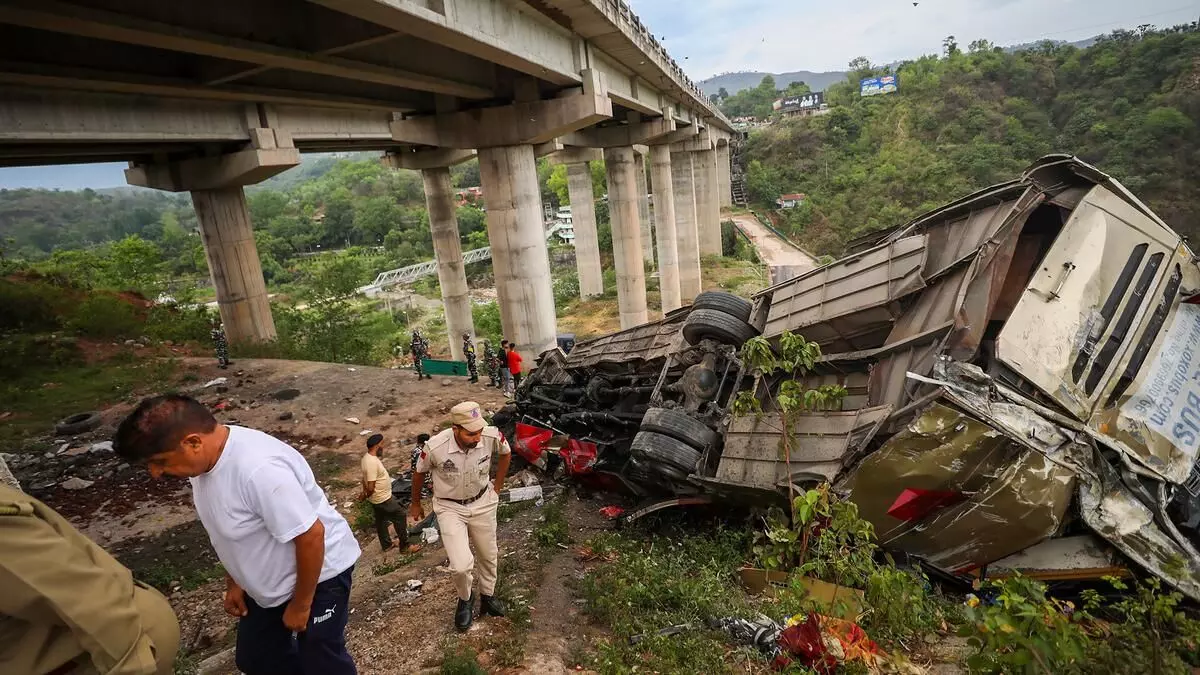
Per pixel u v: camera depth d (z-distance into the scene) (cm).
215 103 1931
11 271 2636
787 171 8481
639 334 1079
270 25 1085
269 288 7388
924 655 478
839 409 655
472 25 1130
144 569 883
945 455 560
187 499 1130
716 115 5459
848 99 10062
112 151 1978
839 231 6838
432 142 1891
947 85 8156
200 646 647
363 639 537
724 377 817
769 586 599
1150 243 694
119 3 855
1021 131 6919
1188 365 661
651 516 786
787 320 774
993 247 636
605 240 6356
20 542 185
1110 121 6322
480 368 1945
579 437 995
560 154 4256
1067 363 596
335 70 1234
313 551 283
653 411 799
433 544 792
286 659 311
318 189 13725
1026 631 347
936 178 6712
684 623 522
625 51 2070
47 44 1168
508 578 631
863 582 507
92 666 208
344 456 1302
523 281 1922
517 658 473
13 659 194
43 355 1967
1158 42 6794
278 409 1614
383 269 8225
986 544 577
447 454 495
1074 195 693
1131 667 371
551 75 1611
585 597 590
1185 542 561
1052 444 551
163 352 2173
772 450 677
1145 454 591
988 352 610
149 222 13312
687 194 4334
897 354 654
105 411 1620
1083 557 570
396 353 3547
